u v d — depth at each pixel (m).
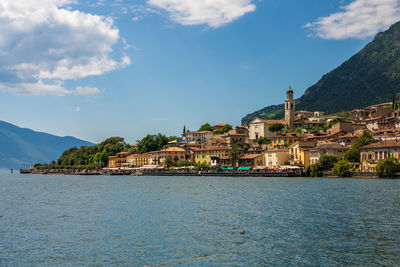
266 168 199.62
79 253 44.28
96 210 75.69
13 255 43.88
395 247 44.31
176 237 50.56
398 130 195.12
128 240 49.50
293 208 71.69
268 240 48.09
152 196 100.44
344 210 68.06
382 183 122.81
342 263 39.34
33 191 129.50
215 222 59.84
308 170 175.00
